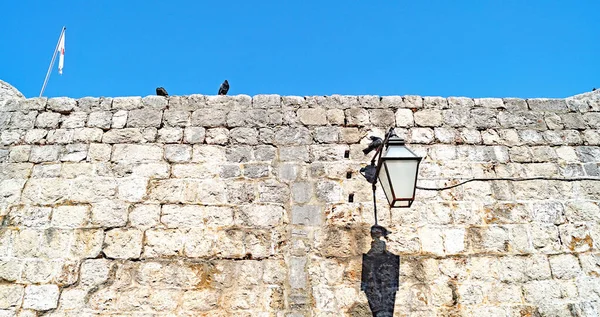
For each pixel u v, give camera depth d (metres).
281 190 5.27
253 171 5.36
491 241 5.10
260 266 4.93
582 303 4.87
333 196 5.26
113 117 5.62
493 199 5.31
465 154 5.54
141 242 4.98
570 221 5.24
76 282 4.80
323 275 4.90
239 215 5.13
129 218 5.08
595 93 6.16
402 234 5.10
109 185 5.23
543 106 5.93
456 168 5.45
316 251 5.00
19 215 5.07
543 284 4.93
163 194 5.20
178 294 4.79
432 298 4.84
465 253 5.04
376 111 5.75
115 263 4.89
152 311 4.72
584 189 5.43
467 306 4.82
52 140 5.48
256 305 4.77
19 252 4.91
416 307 4.80
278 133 5.57
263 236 5.05
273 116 5.67
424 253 5.03
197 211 5.13
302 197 5.25
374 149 5.23
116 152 5.41
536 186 5.41
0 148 5.43
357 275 4.91
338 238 5.06
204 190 5.23
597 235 5.20
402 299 4.83
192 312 4.73
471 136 5.66
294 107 5.74
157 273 4.86
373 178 5.17
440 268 4.96
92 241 4.96
